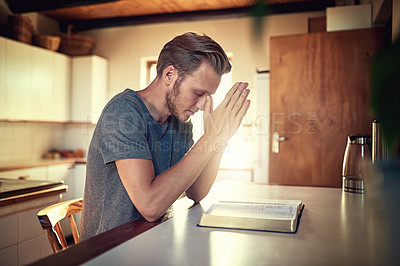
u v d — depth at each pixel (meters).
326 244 0.65
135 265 0.53
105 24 4.44
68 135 4.41
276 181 2.99
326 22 3.21
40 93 3.70
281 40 2.99
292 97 2.96
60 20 4.57
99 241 0.66
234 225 0.77
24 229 1.69
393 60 0.17
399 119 0.17
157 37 4.35
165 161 1.09
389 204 0.22
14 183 1.85
